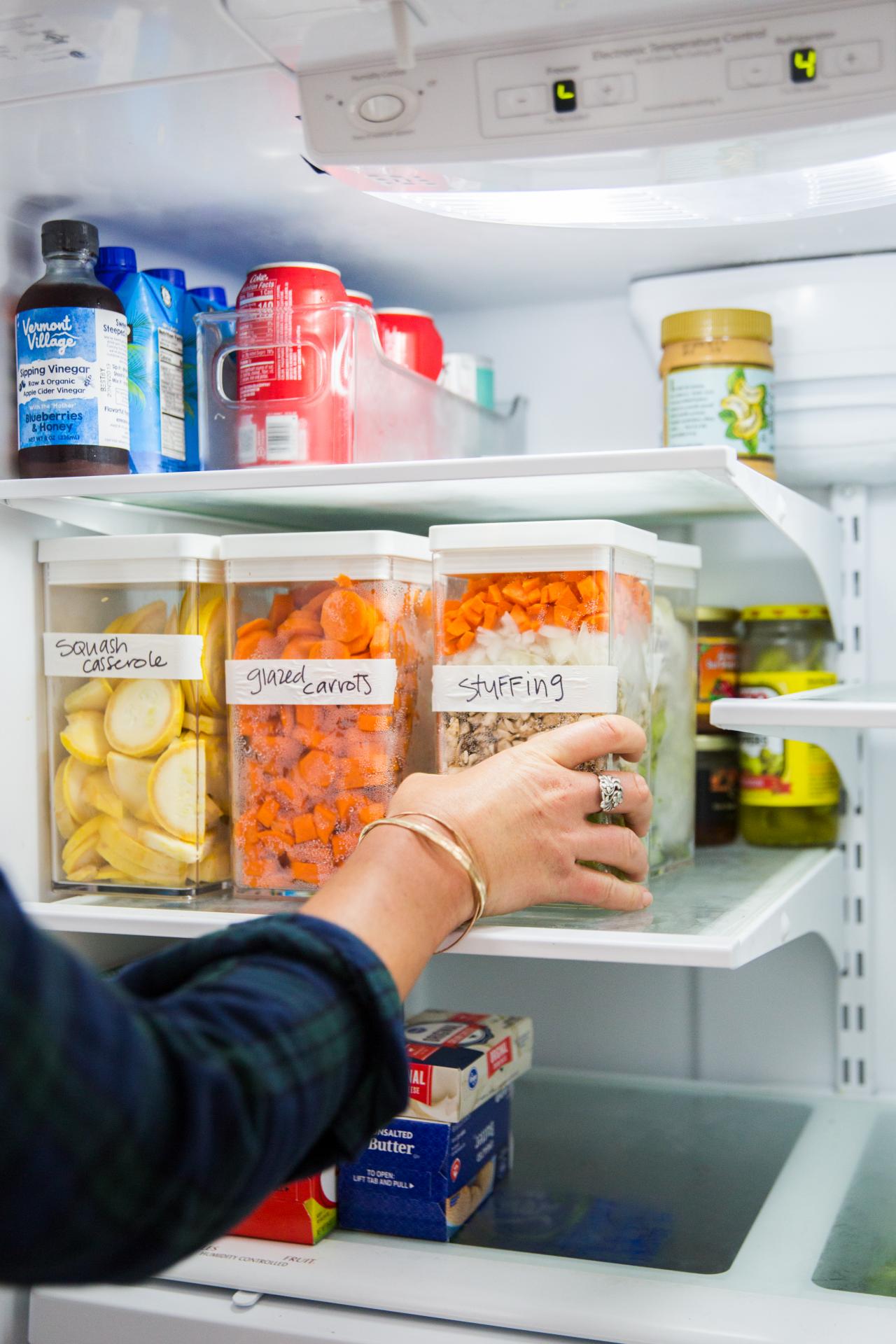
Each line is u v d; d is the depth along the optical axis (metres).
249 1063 0.43
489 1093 0.91
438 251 1.07
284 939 0.49
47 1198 0.36
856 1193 0.93
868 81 0.61
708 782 1.18
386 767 0.83
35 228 0.95
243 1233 0.85
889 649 1.19
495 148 0.68
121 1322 0.81
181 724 0.88
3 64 0.69
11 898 0.38
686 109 0.64
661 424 1.21
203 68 0.70
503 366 1.30
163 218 0.98
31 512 0.90
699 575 1.26
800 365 1.09
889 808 1.18
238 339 0.91
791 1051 1.21
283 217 0.97
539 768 0.72
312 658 0.84
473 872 0.64
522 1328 0.74
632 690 0.84
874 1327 0.71
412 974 0.58
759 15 0.62
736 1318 0.72
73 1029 0.37
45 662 0.92
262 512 1.02
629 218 0.84
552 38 0.65
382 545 0.83
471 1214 0.89
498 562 0.80
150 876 0.88
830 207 0.81
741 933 0.72
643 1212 0.90
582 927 0.74
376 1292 0.77
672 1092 1.21
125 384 0.90
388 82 0.69
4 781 0.90
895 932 1.18
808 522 1.04
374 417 0.95
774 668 1.18
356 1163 0.86
